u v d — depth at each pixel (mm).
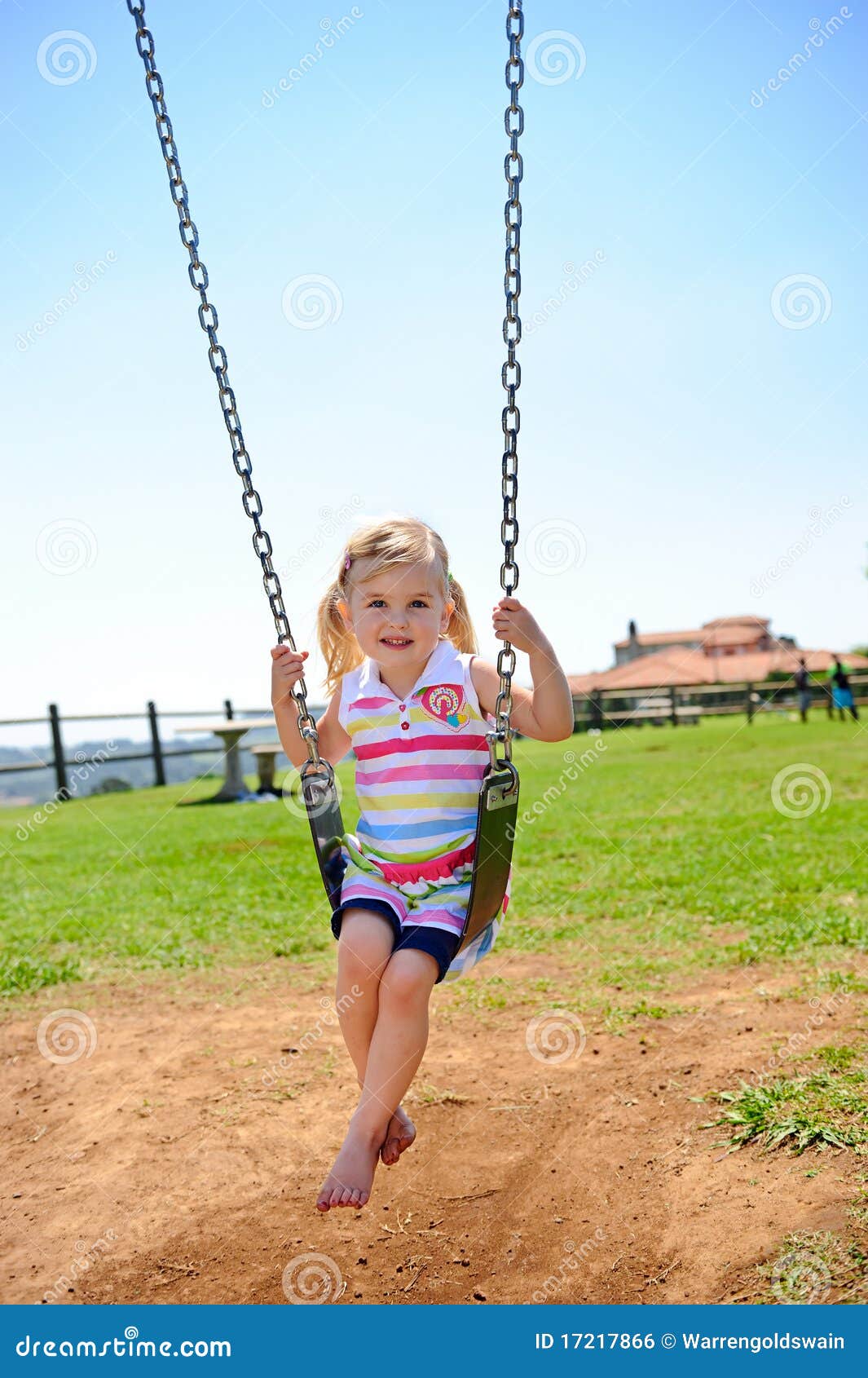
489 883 2719
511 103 2900
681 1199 2877
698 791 12055
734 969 4906
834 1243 2551
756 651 47375
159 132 3082
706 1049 3879
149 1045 4398
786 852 7625
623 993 4676
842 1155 2936
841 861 7141
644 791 12344
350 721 3072
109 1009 4906
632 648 52531
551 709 2920
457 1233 2889
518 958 5398
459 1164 3244
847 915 5637
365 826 3057
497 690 3055
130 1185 3209
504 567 2896
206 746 21500
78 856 9562
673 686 30562
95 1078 4066
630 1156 3148
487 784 2635
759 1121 3174
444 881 2939
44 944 6102
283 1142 3449
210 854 9281
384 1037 2588
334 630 3355
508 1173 3162
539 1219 2906
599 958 5289
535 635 2855
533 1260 2736
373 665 3125
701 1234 2703
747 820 9414
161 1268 2779
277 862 8586
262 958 5676
